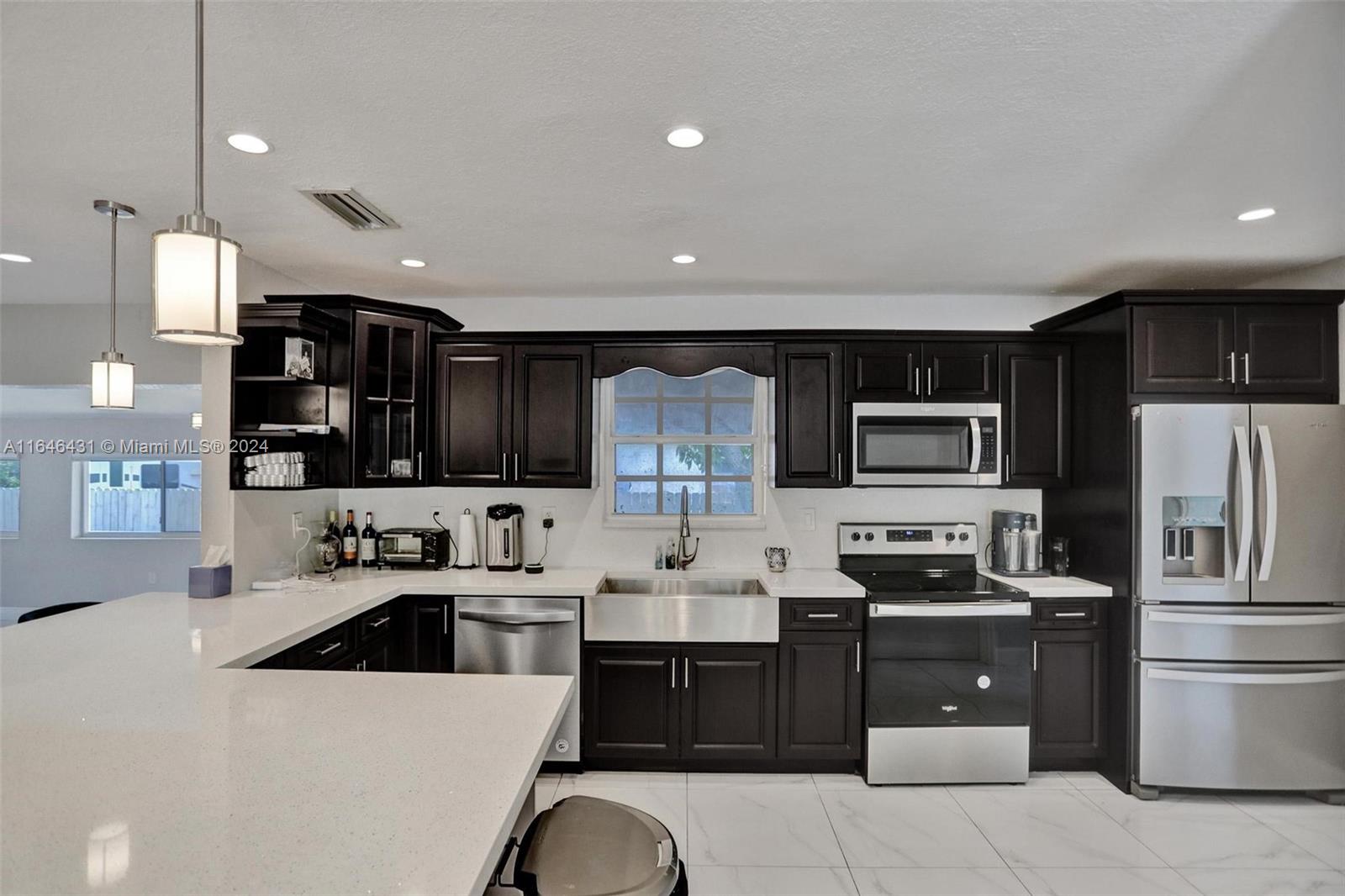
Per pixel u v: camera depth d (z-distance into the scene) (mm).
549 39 1455
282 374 3105
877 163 2088
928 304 3824
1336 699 2885
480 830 996
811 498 3828
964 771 3113
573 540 3842
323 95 1678
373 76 1594
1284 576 2891
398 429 3432
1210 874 2412
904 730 3113
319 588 3096
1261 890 2322
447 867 904
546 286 3580
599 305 3891
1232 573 2906
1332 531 2881
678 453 3934
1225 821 2783
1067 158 2051
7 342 3863
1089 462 3348
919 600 3115
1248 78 1615
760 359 3541
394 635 3180
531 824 1360
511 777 1169
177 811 1044
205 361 2914
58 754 1256
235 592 2939
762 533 3830
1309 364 3021
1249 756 2906
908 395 3490
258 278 3121
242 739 1332
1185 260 3090
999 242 2846
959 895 2295
